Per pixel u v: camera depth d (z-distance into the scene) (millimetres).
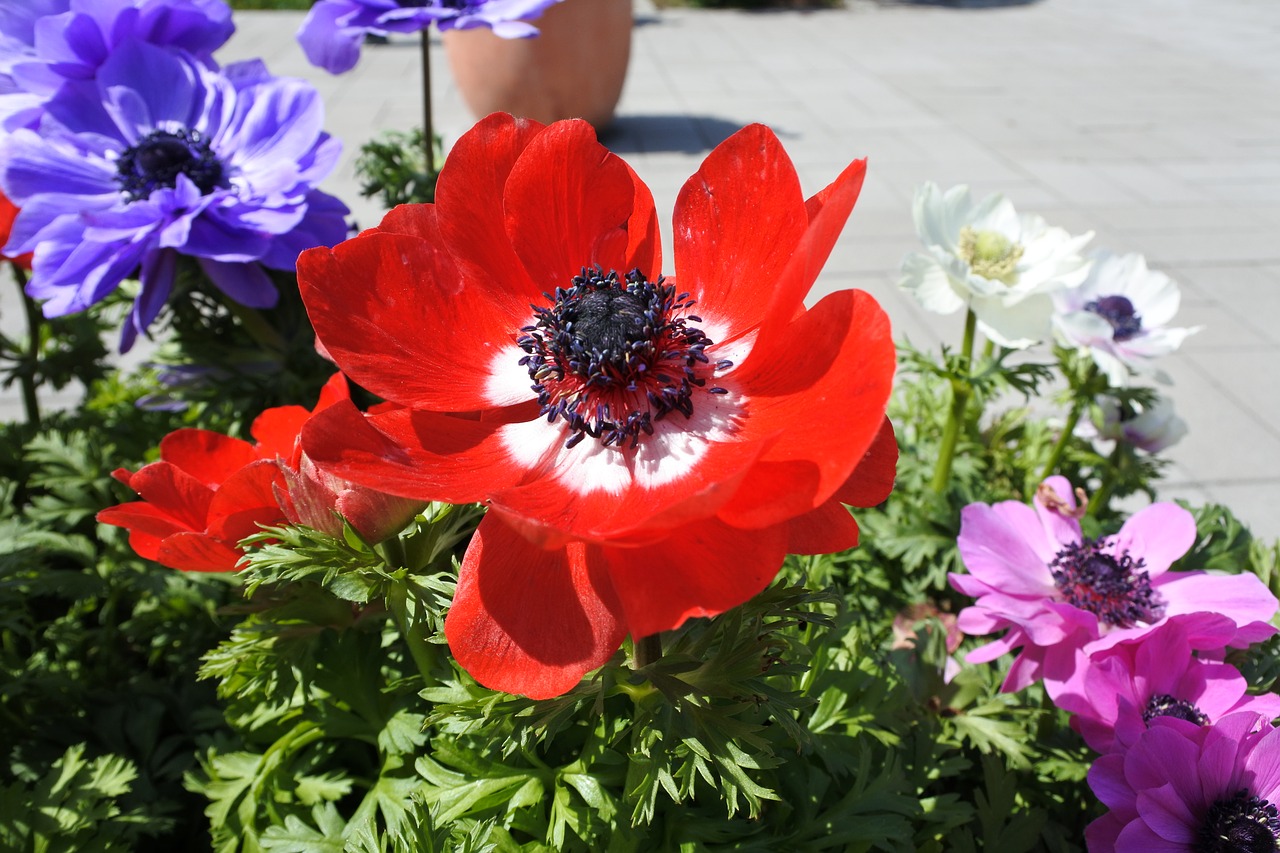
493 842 181
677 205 163
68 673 262
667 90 1083
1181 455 461
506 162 161
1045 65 1222
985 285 275
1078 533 247
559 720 165
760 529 129
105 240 249
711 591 127
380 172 335
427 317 159
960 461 338
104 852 207
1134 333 302
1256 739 190
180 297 300
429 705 206
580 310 158
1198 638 215
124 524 179
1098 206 747
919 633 250
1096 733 210
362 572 172
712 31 1439
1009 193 772
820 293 599
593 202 165
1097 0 1722
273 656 201
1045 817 217
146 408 313
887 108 1010
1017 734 235
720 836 187
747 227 159
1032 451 355
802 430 135
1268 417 488
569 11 822
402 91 1012
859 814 203
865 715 217
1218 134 923
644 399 159
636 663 166
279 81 287
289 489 170
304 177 273
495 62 843
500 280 166
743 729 163
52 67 276
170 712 262
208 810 210
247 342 309
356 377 150
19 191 262
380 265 154
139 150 271
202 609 274
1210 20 1527
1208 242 683
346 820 215
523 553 144
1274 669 231
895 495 320
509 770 190
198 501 180
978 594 236
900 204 741
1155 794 185
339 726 212
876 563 316
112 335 514
